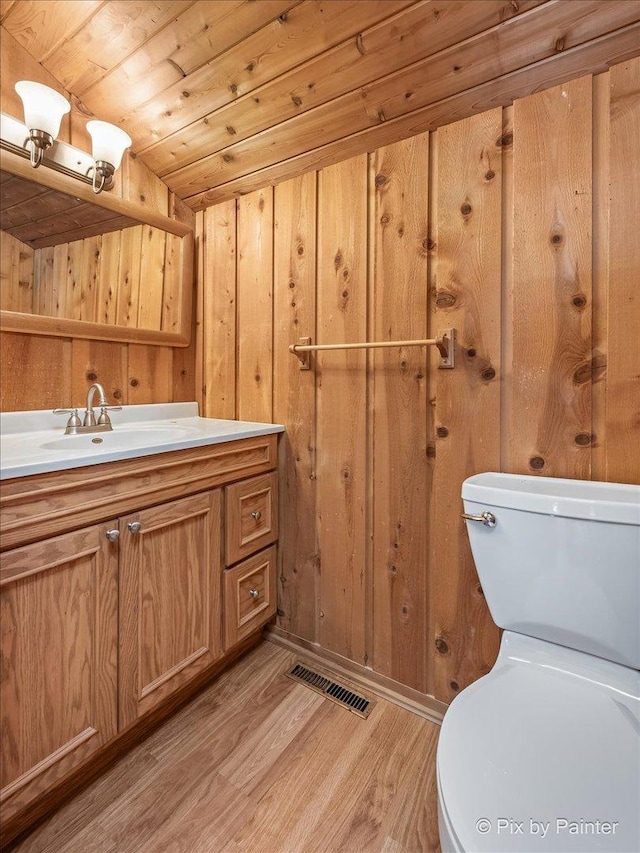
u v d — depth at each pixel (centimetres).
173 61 131
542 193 114
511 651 103
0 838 98
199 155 163
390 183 138
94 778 116
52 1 119
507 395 121
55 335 146
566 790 65
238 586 152
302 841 100
